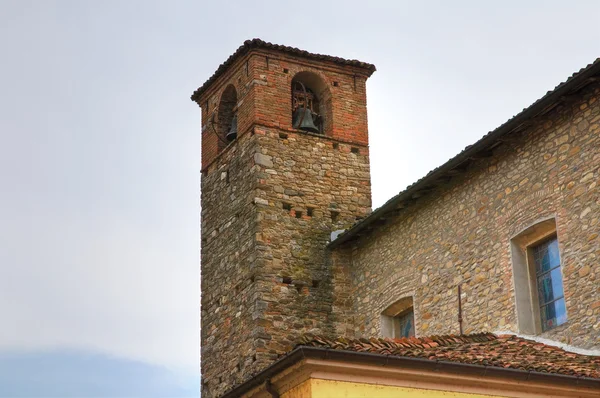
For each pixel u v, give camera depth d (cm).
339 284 2784
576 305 2066
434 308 2441
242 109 2964
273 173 2848
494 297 2267
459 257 2394
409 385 1636
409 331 2586
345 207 2898
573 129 2142
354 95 3062
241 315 2758
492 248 2302
